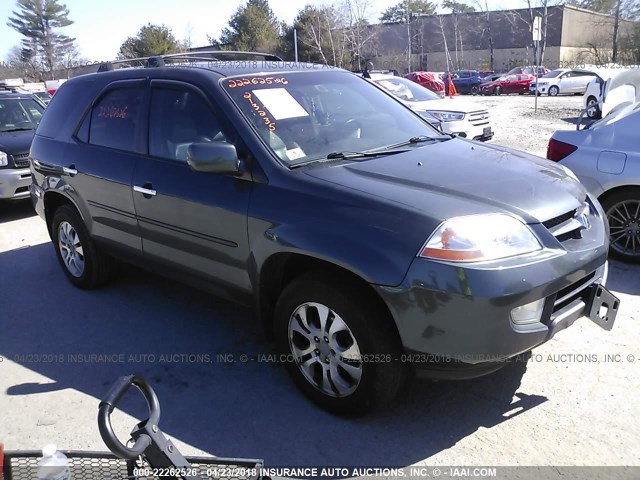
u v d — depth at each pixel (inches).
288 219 125.6
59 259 216.5
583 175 211.9
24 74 3043.8
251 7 2112.5
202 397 138.9
